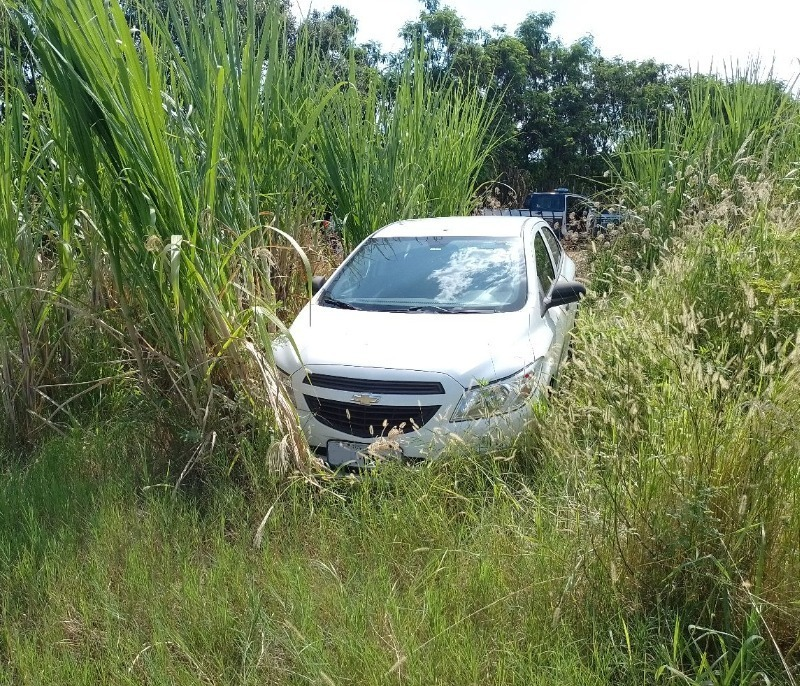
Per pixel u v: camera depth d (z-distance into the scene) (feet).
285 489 12.69
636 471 9.60
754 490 8.71
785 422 8.68
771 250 17.39
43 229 15.65
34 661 8.93
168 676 8.56
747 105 29.48
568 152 96.32
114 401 16.90
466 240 18.40
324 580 10.60
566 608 9.29
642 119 34.47
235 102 15.08
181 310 13.23
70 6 11.45
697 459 9.11
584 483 10.33
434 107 28.14
